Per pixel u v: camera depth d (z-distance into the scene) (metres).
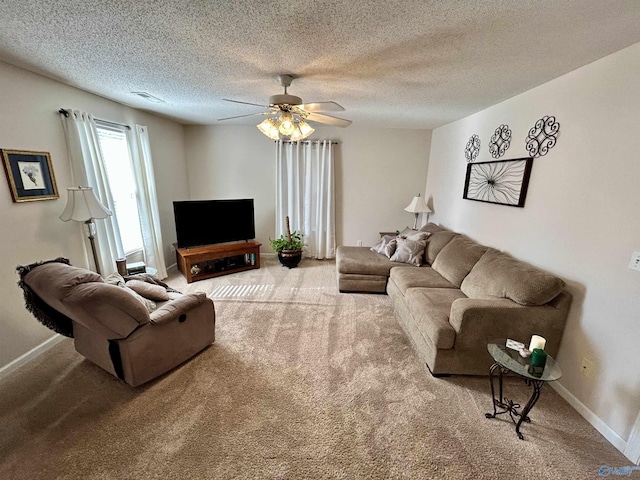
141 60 2.00
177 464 1.48
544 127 2.29
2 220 2.07
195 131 4.73
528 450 1.60
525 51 1.74
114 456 1.51
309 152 4.77
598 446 1.64
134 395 1.91
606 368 1.72
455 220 3.86
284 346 2.51
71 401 1.85
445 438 1.66
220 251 4.13
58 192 2.50
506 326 2.04
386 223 5.13
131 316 1.80
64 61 2.03
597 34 1.51
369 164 4.88
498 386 2.09
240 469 1.46
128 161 3.54
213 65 2.07
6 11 1.38
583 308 1.89
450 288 2.86
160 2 1.30
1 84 2.04
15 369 2.14
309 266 4.73
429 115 3.60
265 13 1.38
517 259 2.58
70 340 2.52
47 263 1.93
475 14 1.35
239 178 4.93
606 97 1.76
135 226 3.75
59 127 2.51
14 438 1.59
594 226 1.83
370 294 3.65
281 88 2.62
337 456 1.53
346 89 2.60
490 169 3.01
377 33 1.55
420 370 2.24
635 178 1.59
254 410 1.82
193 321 2.26
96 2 1.30
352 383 2.08
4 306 2.08
